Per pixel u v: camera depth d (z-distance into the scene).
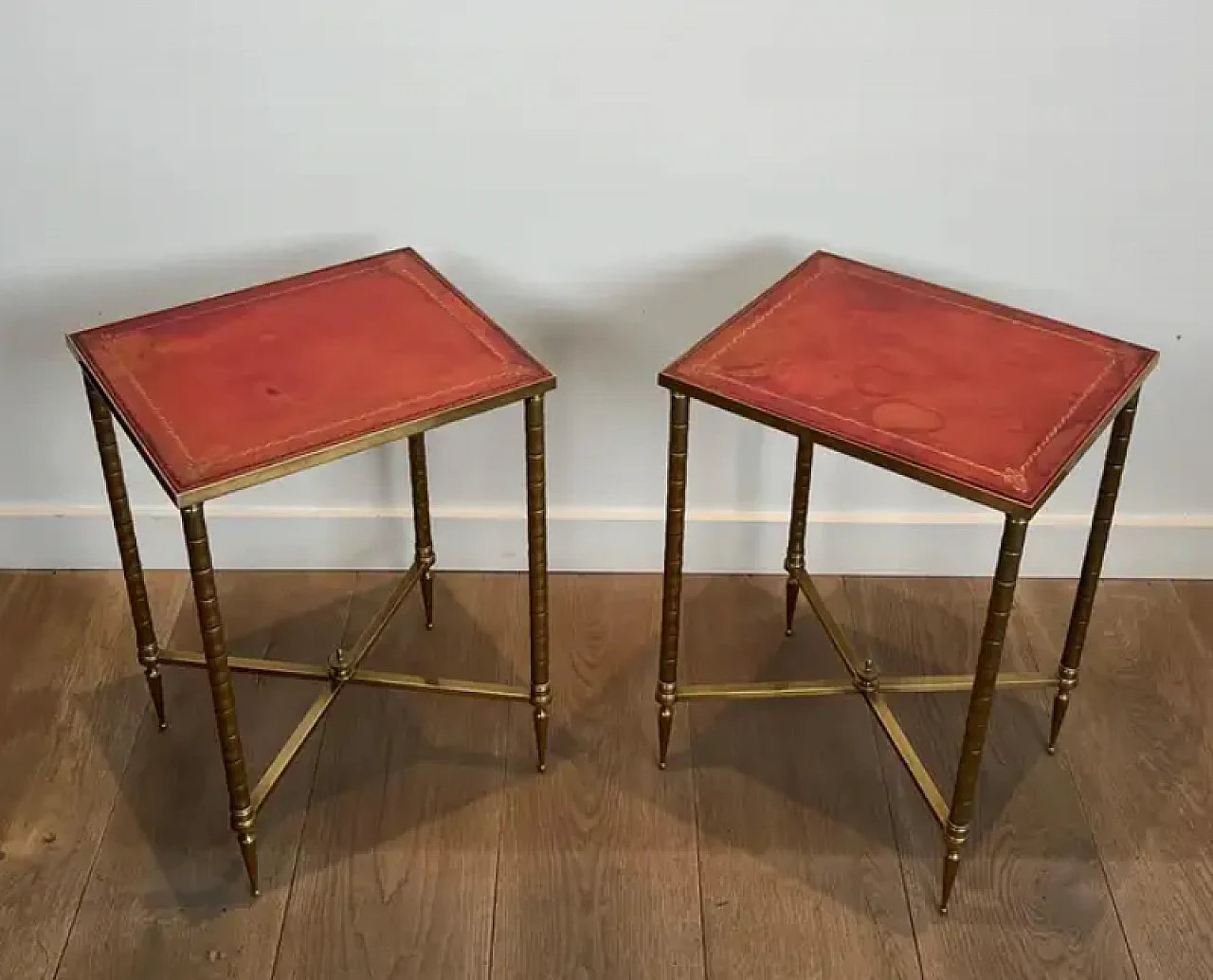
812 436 1.28
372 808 1.56
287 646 1.76
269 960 1.40
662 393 1.73
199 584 1.28
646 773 1.60
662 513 1.83
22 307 1.67
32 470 1.80
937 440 1.25
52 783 1.58
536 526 1.44
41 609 1.81
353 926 1.43
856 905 1.46
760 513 1.83
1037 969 1.40
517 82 1.52
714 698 1.56
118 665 1.73
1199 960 1.41
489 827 1.54
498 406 1.34
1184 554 1.85
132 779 1.59
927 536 1.84
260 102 1.53
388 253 1.55
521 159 1.57
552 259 1.64
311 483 1.80
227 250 1.64
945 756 1.63
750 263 1.64
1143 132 1.54
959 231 1.62
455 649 1.76
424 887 1.47
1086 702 1.70
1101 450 1.76
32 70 1.51
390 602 1.66
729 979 1.39
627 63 1.51
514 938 1.42
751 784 1.59
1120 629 1.80
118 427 1.76
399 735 1.64
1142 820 1.56
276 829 1.53
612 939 1.42
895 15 1.47
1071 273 1.64
